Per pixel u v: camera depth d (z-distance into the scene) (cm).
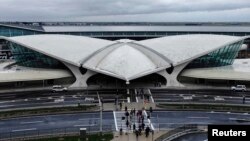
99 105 7931
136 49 10794
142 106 7844
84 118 7094
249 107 7756
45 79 9688
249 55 15675
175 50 10531
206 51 10344
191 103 8119
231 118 7056
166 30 18500
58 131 6250
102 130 6291
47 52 10212
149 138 5812
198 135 5891
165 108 7694
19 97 8756
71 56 10150
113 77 9794
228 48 10894
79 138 5812
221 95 8931
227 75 9844
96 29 18850
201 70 10506
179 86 9806
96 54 10388
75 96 8812
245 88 9406
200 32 18150
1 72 10194
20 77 9594
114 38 17950
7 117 7075
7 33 17100
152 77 10275
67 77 10094
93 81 10225
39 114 7306
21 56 10981
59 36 11662
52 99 8562
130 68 9375
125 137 5866
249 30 18488
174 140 5653
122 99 8425
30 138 5834
